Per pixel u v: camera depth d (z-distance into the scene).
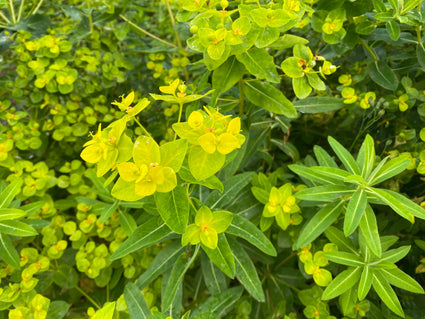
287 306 0.39
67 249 0.41
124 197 0.20
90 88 0.47
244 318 0.37
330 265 0.33
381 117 0.40
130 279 0.40
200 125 0.21
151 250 0.40
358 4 0.33
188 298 0.48
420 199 0.36
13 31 0.51
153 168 0.20
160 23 0.58
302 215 0.35
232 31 0.25
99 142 0.21
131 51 0.51
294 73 0.27
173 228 0.21
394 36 0.31
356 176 0.26
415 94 0.36
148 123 0.51
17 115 0.44
